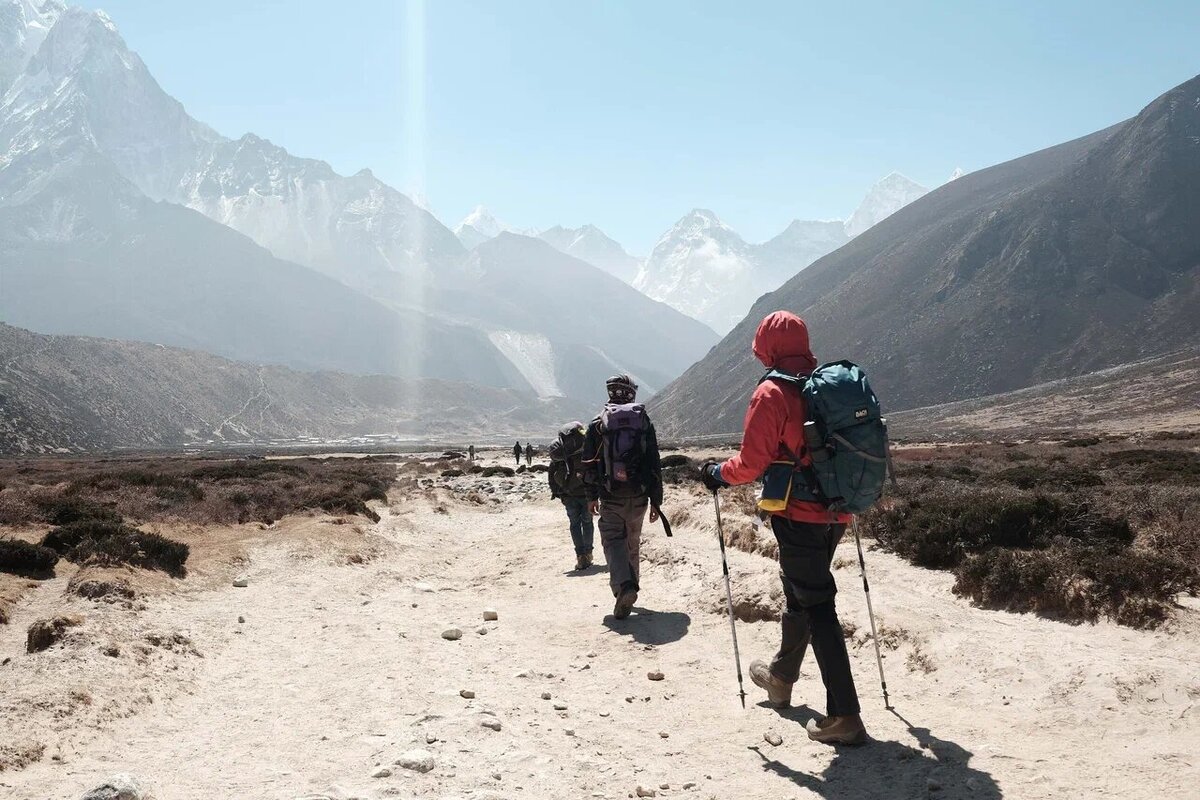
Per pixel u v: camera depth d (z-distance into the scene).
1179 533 9.68
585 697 6.35
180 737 5.37
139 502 16.55
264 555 12.44
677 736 5.44
